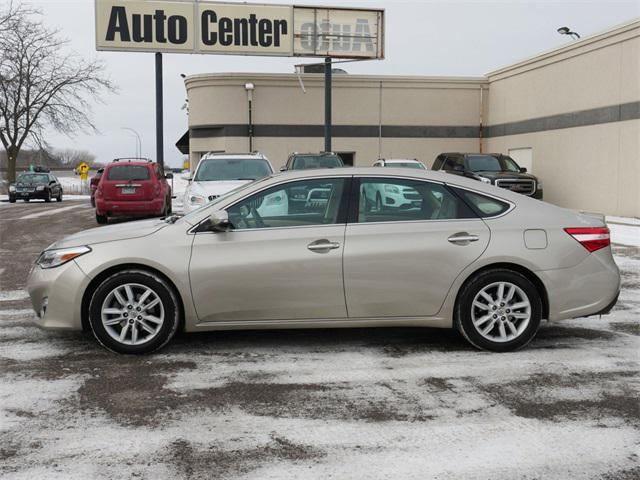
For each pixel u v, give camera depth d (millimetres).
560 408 4273
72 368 5102
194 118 28750
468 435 3846
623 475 3348
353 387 4684
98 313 5328
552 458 3543
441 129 28547
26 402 4387
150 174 17312
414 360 5324
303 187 5508
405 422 4043
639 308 7309
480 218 5504
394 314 5430
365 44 26234
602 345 5773
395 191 5539
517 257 5402
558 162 23641
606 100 20828
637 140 19438
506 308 5492
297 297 5344
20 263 10820
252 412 4215
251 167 14000
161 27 24797
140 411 4230
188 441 3773
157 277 5316
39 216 21391
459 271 5383
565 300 5477
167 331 5359
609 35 20453
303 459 3537
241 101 27734
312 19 25766
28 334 6121
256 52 25547
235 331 6250
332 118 27969
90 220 19344
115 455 3590
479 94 28672
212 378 4875
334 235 5359
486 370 5055
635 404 4344
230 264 5297
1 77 38500
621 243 13406
